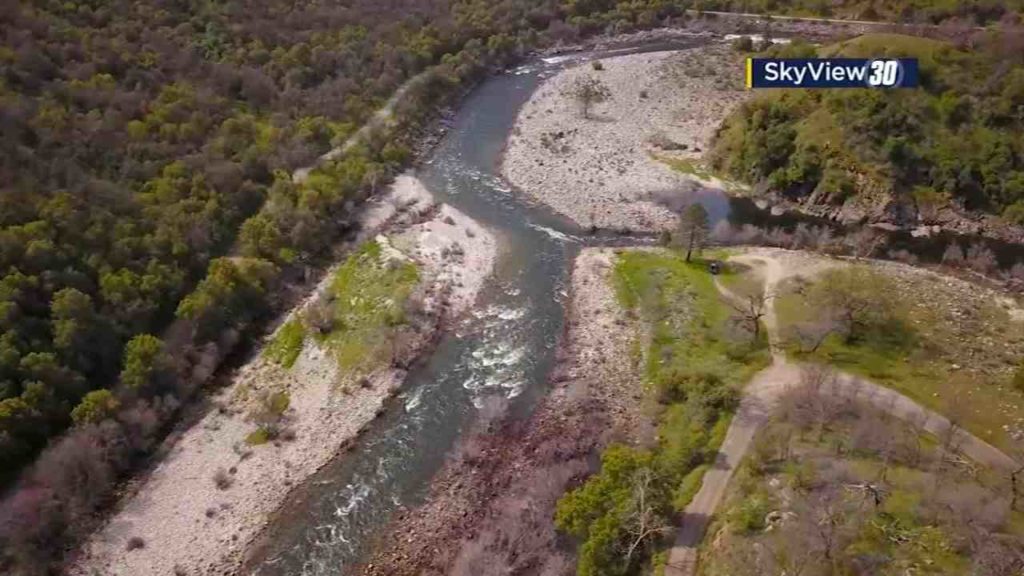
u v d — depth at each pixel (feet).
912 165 336.49
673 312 271.69
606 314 277.64
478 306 286.05
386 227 331.57
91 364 232.73
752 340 249.96
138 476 215.31
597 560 166.20
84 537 196.65
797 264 295.07
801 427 207.31
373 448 225.56
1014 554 158.10
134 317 250.57
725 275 289.94
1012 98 339.16
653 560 170.60
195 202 304.91
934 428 207.21
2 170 271.90
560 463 212.23
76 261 255.70
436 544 195.21
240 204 324.60
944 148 336.70
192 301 256.93
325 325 268.82
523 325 275.59
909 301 267.39
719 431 211.82
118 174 307.17
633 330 267.80
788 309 264.31
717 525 179.32
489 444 224.33
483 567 182.60
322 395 243.19
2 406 206.18
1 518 189.88
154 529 199.52
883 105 347.36
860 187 337.93
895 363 235.81
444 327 274.36
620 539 169.48
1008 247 314.55
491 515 200.75
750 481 189.26
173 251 277.03
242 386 247.70
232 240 309.22
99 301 249.96
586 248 319.88
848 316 248.32
